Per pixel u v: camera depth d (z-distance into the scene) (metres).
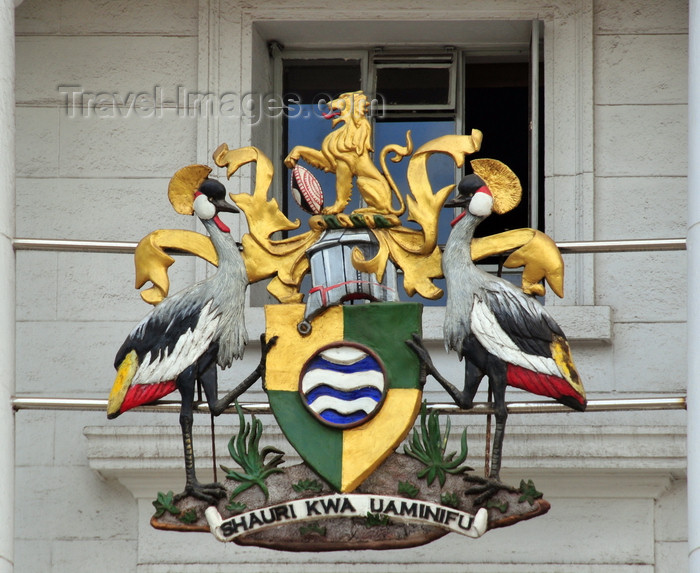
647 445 22.83
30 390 24.38
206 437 23.12
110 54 25.38
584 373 24.02
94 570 23.61
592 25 25.03
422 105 25.91
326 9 25.33
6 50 20.66
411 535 19.86
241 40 25.23
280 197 25.69
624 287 24.30
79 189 25.02
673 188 24.66
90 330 24.58
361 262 20.64
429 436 20.03
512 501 19.83
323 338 20.28
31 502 23.86
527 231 20.66
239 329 20.91
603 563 23.09
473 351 20.36
